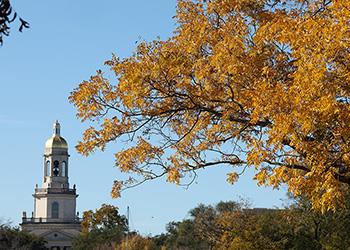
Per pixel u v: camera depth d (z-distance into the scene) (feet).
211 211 320.91
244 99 67.00
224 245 214.90
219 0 70.95
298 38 59.31
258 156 62.28
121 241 347.56
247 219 213.05
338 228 170.40
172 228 453.99
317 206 61.36
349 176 62.44
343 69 56.54
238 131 70.23
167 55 69.72
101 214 397.60
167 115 73.00
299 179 60.95
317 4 65.36
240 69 66.39
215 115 71.97
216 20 71.87
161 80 69.77
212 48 69.82
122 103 73.00
